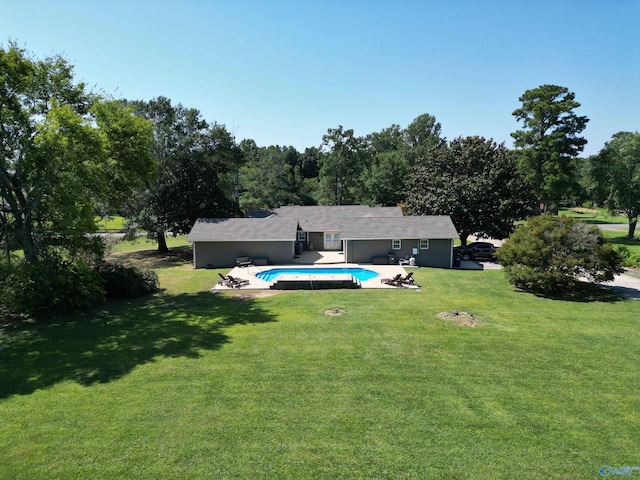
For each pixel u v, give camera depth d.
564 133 51.38
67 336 16.06
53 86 20.72
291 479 7.69
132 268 23.94
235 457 8.33
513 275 23.38
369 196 70.44
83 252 22.88
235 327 17.11
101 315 19.09
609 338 15.84
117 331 16.67
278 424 9.55
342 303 21.09
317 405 10.47
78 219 20.42
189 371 12.60
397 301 21.58
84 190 20.16
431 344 15.02
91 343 15.23
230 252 34.22
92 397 10.92
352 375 12.30
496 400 10.82
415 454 8.45
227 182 47.28
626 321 18.25
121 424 9.55
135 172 24.81
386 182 65.88
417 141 95.69
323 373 12.45
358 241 34.03
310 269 31.91
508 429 9.42
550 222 23.66
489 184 37.28
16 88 19.39
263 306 20.62
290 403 10.57
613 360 13.63
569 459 8.36
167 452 8.48
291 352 14.20
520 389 11.47
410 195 43.06
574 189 53.84
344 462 8.18
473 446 8.75
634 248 43.38
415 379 12.06
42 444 8.79
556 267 22.48
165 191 39.97
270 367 12.90
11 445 8.75
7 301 17.86
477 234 42.91
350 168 72.94
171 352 14.23
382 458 8.31
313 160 114.38
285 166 84.94
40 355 14.05
